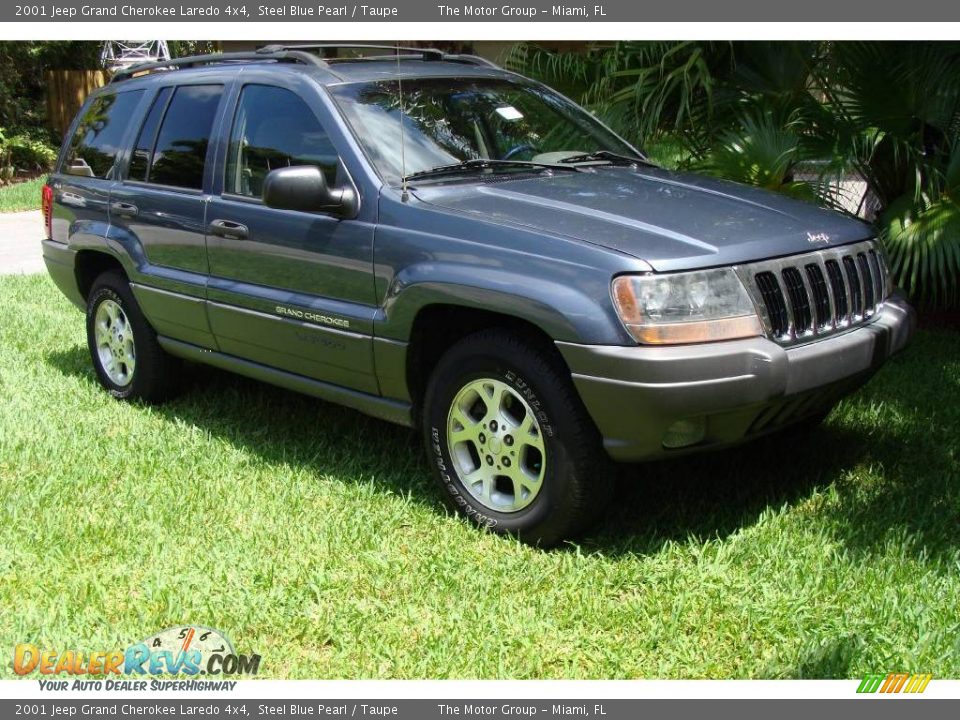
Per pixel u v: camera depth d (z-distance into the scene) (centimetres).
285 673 330
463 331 438
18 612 362
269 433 540
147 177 562
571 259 374
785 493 446
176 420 556
